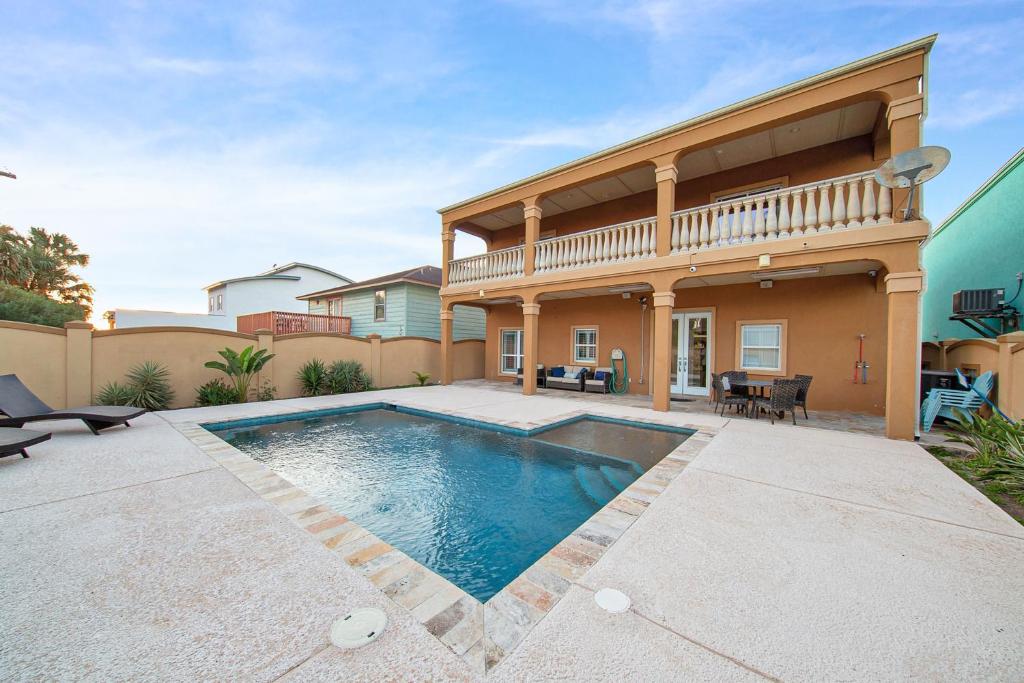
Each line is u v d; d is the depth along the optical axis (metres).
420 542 3.64
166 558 2.73
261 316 17.70
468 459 5.89
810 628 2.09
